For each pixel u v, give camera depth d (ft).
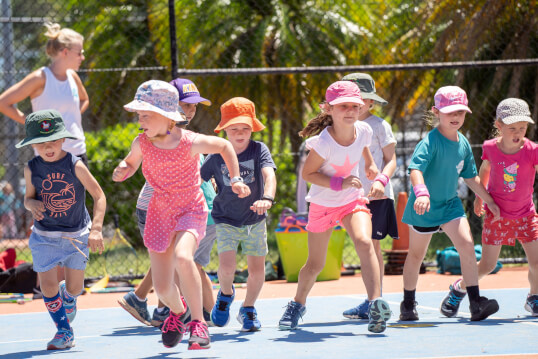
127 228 59.93
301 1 76.28
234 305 30.42
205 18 70.95
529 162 25.21
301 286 23.57
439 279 38.86
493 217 25.49
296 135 73.26
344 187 21.59
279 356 18.38
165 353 19.56
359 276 42.34
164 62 69.26
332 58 74.54
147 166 19.12
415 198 24.26
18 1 76.74
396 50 68.28
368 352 18.52
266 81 73.36
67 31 30.60
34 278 37.93
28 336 24.18
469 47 61.31
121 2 74.79
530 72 63.62
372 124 26.86
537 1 57.62
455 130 24.07
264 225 23.89
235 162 19.25
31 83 29.96
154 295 35.01
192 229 18.78
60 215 21.47
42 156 21.13
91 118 73.20
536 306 24.64
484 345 19.08
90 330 24.91
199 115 71.10
